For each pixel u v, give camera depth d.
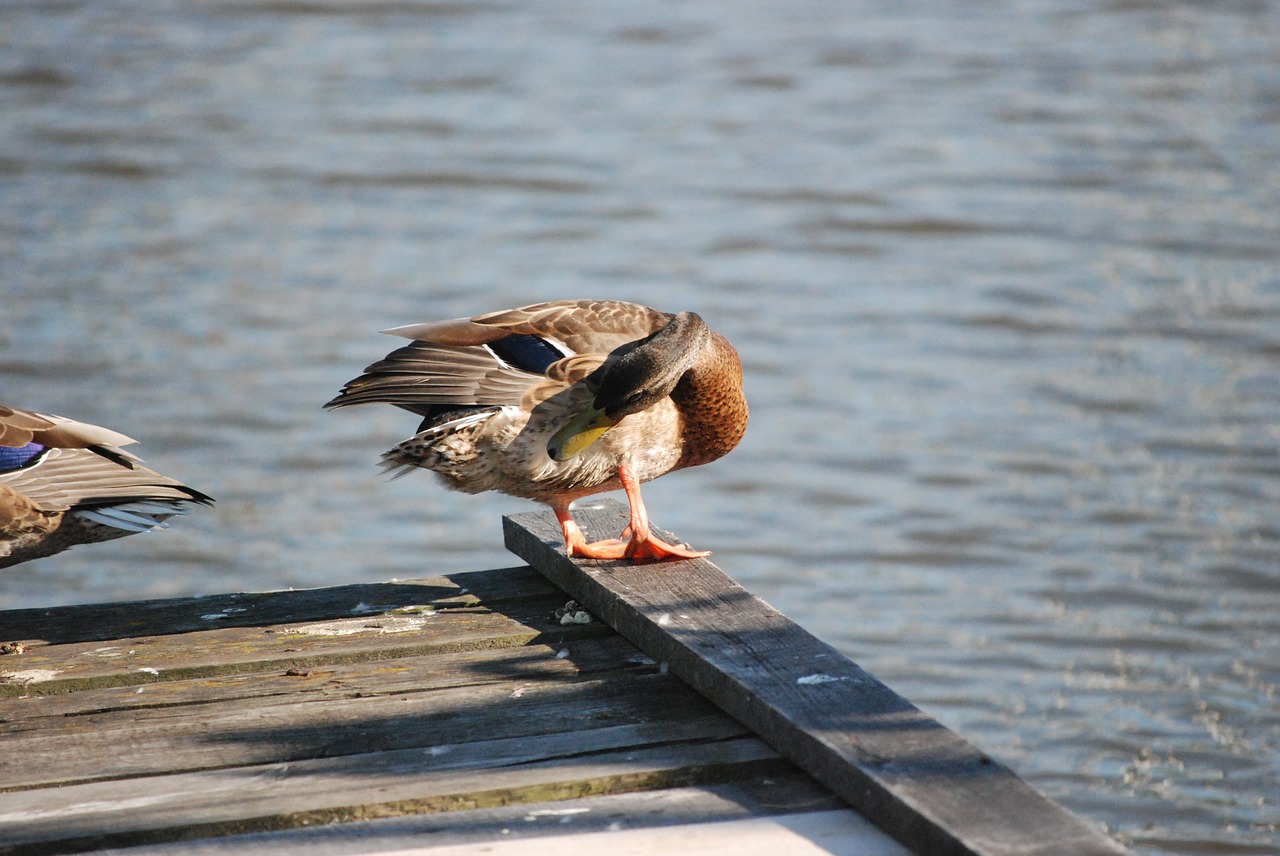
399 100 31.64
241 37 36.28
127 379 18.20
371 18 38.47
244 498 15.83
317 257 22.73
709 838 4.30
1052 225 24.05
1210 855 9.55
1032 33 36.97
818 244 23.55
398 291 21.33
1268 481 15.67
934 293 21.39
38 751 4.96
